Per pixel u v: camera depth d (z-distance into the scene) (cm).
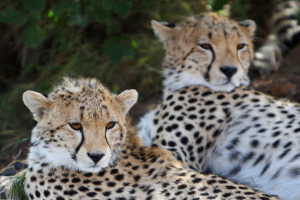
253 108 988
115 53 1307
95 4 1287
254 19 1564
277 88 1251
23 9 1394
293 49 1483
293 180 886
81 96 776
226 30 1024
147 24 1466
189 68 1042
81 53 1423
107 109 770
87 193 782
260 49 1444
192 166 960
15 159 1093
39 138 783
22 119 1312
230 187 782
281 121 951
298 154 891
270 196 783
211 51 1019
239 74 1016
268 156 923
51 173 794
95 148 745
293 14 1509
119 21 1452
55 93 802
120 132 798
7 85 1477
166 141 973
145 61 1392
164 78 1093
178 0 1492
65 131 762
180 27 1082
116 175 800
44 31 1360
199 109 998
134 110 1272
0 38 1483
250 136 955
